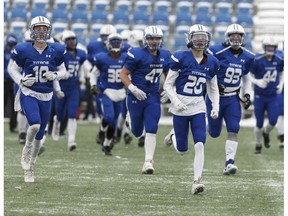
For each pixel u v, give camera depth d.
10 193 22.98
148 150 28.31
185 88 23.77
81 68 45.28
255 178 27.47
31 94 24.77
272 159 35.09
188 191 23.94
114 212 20.09
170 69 23.88
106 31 39.44
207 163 32.69
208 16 68.00
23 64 24.80
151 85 28.30
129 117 28.86
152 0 69.88
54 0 70.00
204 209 20.70
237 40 28.66
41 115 25.05
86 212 20.03
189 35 23.64
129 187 24.59
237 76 28.81
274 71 37.53
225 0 69.75
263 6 70.75
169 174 28.19
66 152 36.28
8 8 68.69
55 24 67.38
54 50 24.91
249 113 59.91
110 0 70.44
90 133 48.19
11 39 45.44
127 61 28.09
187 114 23.81
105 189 24.11
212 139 46.25
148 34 27.59
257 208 20.97
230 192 23.88
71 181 25.83
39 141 25.30
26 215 19.45
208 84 24.70
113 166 30.64
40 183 25.17
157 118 28.34
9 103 46.91
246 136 49.47
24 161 25.03
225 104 28.78
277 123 41.84
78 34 65.19
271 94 37.94
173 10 69.94
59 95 28.22
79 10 69.12
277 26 67.38
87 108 56.78
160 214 19.88
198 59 23.81
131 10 69.62
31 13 68.12
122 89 35.38
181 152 25.09
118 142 42.00
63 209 20.41
